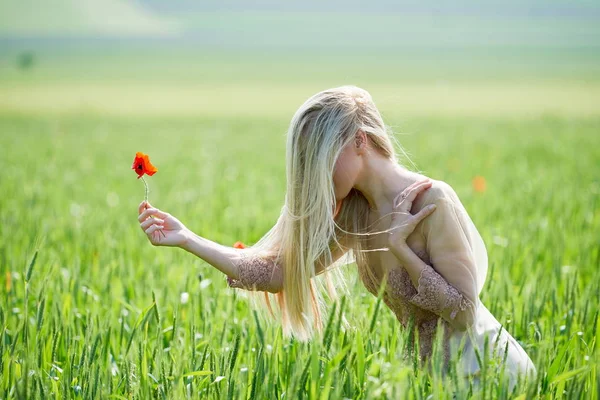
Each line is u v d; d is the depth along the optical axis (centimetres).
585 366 400
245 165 2138
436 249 421
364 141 427
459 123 3678
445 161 2066
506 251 807
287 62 11894
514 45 15112
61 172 1941
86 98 6178
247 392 425
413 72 9288
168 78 9175
